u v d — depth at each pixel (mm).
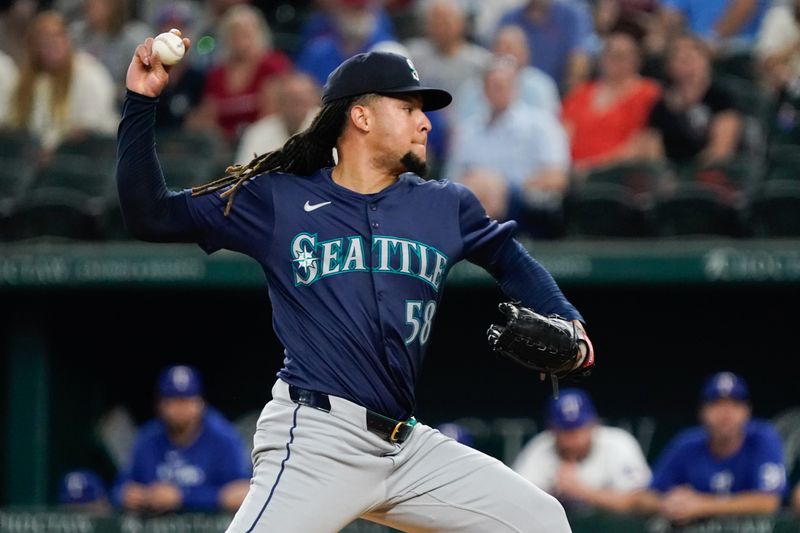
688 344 38656
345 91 17219
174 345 40781
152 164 16672
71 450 39375
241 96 43750
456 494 17016
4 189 40031
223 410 40625
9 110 43688
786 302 38000
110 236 38031
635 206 36375
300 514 16484
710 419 31406
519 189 37812
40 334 37562
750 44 47312
